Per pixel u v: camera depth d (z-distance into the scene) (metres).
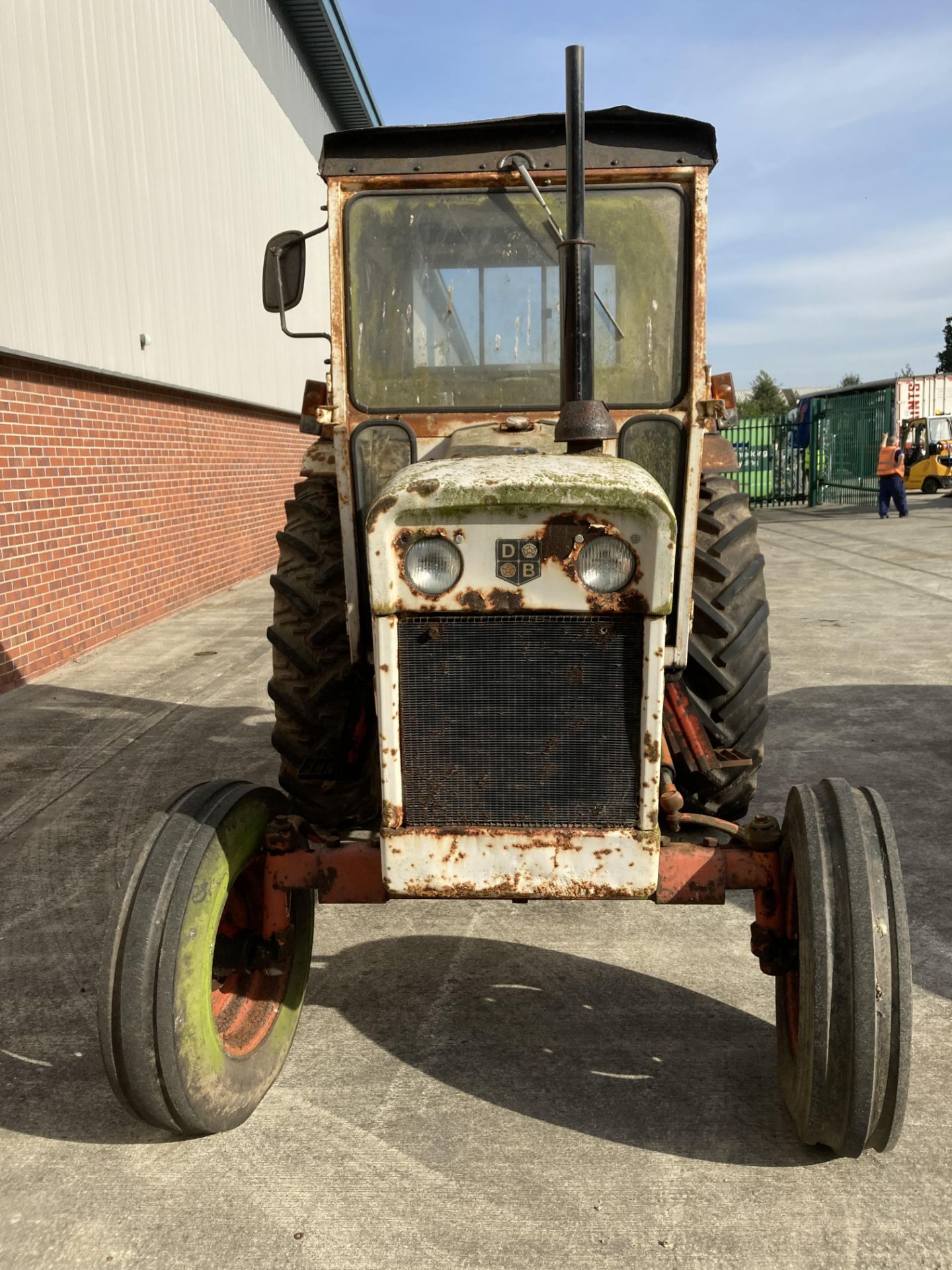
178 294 10.73
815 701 6.85
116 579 9.34
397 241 3.35
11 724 6.63
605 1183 2.50
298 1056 3.07
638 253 3.31
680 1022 3.21
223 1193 2.49
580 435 2.67
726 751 3.76
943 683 7.23
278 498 15.50
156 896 2.47
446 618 2.45
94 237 8.61
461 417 3.38
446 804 2.53
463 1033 3.17
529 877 2.50
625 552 2.37
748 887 2.65
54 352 7.80
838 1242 2.30
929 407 27.16
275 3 15.70
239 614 10.70
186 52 11.24
